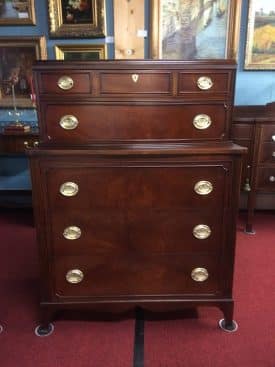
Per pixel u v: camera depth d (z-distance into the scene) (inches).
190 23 97.4
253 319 58.2
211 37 98.3
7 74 104.1
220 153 46.9
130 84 47.1
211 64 46.6
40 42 100.1
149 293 53.6
